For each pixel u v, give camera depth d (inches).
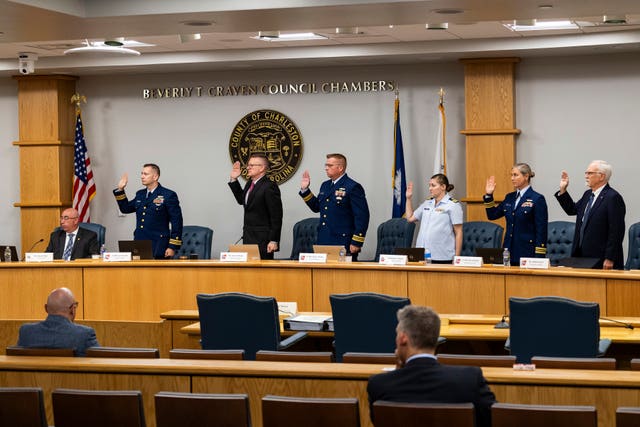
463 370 162.1
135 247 372.2
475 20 319.6
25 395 182.2
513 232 358.0
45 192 517.7
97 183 530.3
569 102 463.8
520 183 358.6
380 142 493.7
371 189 495.5
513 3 288.7
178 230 429.7
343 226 410.9
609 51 449.7
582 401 184.4
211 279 352.8
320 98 501.0
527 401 187.3
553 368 199.6
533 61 467.2
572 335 241.1
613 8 299.7
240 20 312.0
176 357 216.8
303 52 465.1
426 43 448.8
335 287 335.6
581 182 463.2
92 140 529.3
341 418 166.2
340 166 412.2
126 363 207.6
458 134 482.0
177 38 433.4
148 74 522.0
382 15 307.4
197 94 516.7
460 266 323.6
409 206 413.1
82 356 227.9
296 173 505.4
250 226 406.3
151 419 205.3
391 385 162.9
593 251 331.9
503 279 313.0
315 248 351.6
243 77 510.6
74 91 530.6
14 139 533.3
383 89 491.5
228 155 514.6
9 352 221.1
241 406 174.1
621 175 458.0
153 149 523.5
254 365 203.3
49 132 516.1
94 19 304.2
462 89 480.7
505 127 462.3
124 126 526.3
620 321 278.4
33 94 516.7
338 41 449.7
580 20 388.5
